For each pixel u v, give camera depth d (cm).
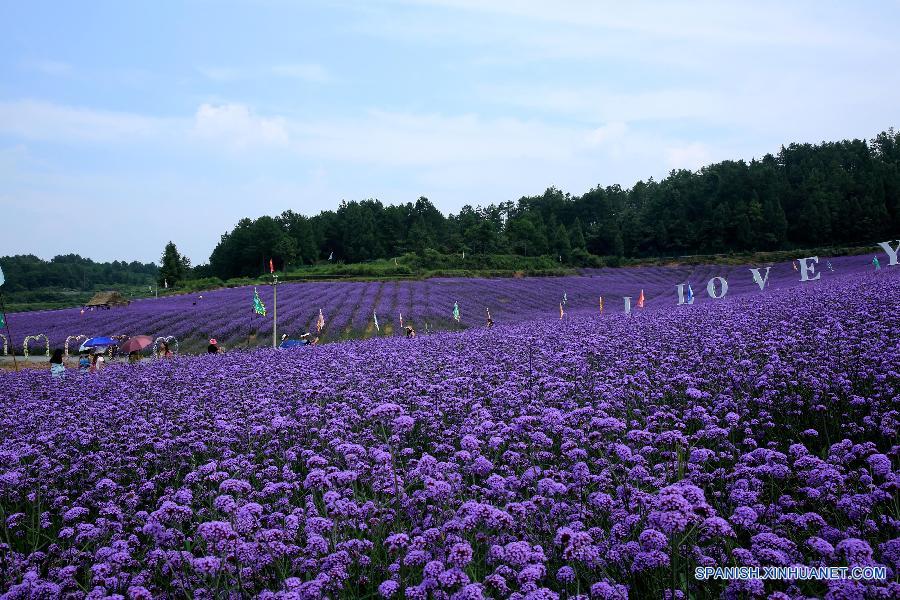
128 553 592
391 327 4734
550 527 598
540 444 798
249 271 14962
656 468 705
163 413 1336
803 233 12900
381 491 729
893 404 923
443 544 552
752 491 628
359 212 15825
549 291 7019
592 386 1242
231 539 515
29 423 1281
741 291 5506
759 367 1254
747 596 461
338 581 515
